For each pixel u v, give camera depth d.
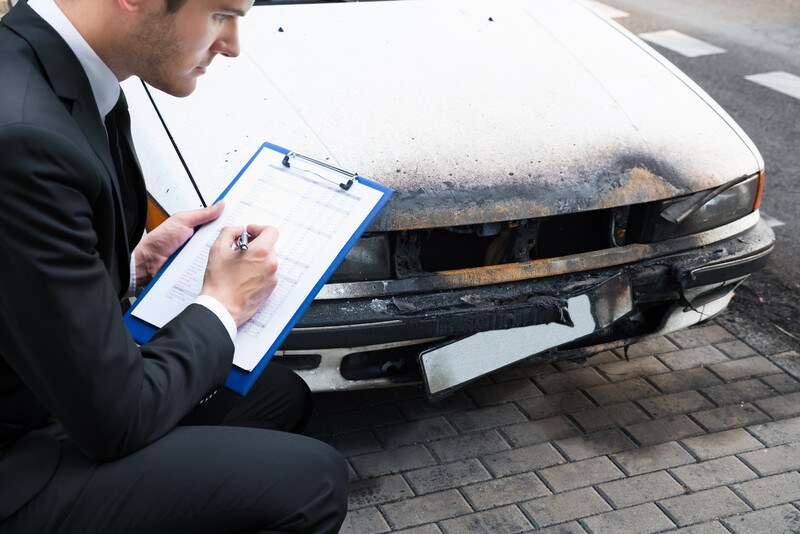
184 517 1.45
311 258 1.66
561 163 2.64
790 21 8.71
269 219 1.74
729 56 7.49
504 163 2.61
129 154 1.70
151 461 1.43
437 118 2.72
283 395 1.96
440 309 2.50
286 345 2.42
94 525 1.42
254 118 2.65
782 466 2.89
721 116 3.07
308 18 3.17
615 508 2.68
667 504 2.71
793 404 3.21
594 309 2.64
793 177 5.20
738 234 2.91
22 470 1.41
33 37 1.35
